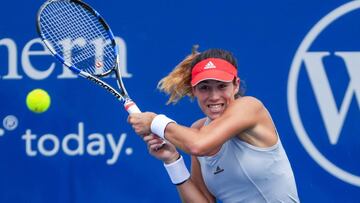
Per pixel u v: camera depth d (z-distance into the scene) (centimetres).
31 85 2003
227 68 1424
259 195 1465
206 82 1425
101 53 1770
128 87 1988
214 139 1377
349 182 1958
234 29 1966
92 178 1998
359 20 1947
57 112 2000
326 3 1947
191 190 1530
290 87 1959
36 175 2011
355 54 1950
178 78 1494
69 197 2005
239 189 1473
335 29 1952
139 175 1991
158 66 1981
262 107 1432
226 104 1441
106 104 1991
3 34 2003
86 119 1997
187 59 1487
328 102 1958
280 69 1959
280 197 1462
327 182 1959
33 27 1998
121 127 1991
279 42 1958
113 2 1980
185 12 1973
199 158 1494
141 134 1465
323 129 1958
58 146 2003
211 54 1441
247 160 1430
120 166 1991
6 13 2002
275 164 1439
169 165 1518
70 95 1997
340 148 1958
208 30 1970
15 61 2003
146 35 1981
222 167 1452
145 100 1988
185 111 1991
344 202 1959
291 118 1962
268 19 1958
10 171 2016
